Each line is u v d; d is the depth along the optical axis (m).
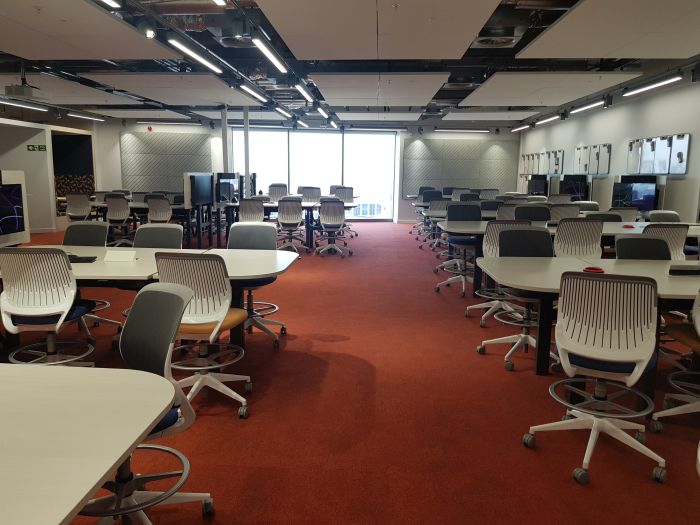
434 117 14.91
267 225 4.89
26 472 1.15
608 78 8.61
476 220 7.36
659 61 8.19
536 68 8.48
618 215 7.27
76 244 4.89
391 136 16.75
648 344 2.53
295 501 2.35
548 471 2.62
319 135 16.55
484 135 16.31
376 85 9.32
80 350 4.29
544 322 3.80
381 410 3.28
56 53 7.11
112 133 15.32
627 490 2.47
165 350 2.00
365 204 17.08
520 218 7.30
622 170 10.41
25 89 7.75
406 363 4.10
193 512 2.28
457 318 5.41
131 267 3.66
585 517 2.27
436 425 3.09
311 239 10.45
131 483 2.04
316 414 3.21
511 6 5.79
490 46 7.07
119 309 5.65
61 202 14.18
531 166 15.41
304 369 3.95
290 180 16.67
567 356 2.69
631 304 2.53
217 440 2.89
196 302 3.14
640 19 5.45
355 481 2.51
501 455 2.77
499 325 5.16
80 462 1.19
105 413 1.44
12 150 12.45
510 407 3.34
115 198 10.17
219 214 10.13
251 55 8.52
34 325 3.30
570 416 3.09
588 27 5.73
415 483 2.50
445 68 8.75
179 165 15.60
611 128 10.87
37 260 3.20
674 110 8.79
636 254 4.32
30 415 1.42
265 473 2.57
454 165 16.38
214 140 15.62
